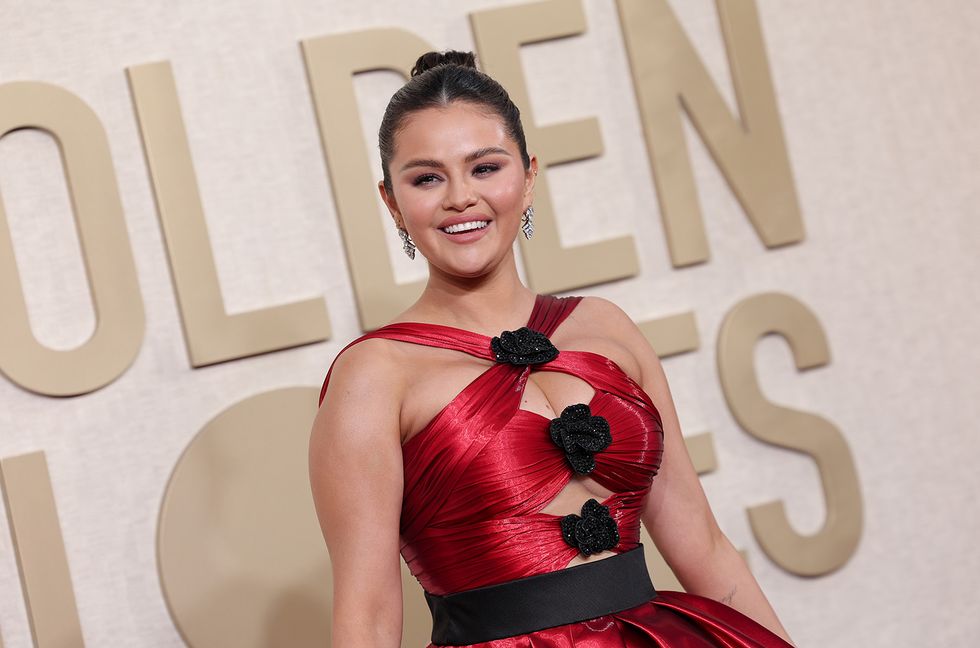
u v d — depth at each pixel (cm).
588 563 467
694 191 943
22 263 812
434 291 511
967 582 995
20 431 802
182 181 831
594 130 923
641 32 943
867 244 995
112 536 811
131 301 820
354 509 464
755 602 543
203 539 817
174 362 830
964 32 1021
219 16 855
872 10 1009
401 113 491
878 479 984
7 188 811
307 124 866
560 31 923
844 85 998
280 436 838
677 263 935
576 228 925
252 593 824
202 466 820
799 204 979
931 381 1002
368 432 466
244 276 847
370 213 865
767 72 972
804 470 964
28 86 809
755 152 962
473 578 466
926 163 1013
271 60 862
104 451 813
